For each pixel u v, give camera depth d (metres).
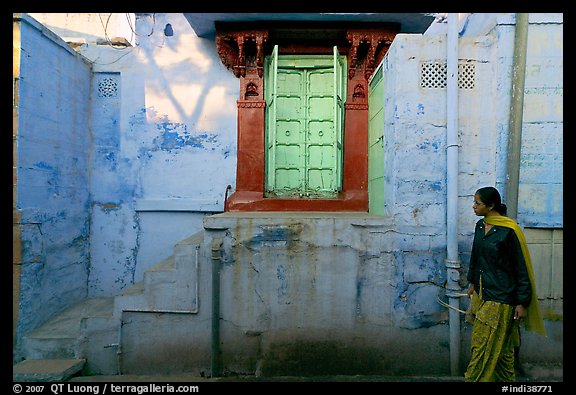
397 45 3.72
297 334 3.67
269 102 5.41
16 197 3.82
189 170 5.39
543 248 3.64
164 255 5.34
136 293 3.77
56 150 4.49
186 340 3.68
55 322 4.21
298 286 3.67
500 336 2.76
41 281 4.16
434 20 5.09
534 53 3.66
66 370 3.48
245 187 5.31
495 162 3.64
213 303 3.60
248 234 3.68
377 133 4.61
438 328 3.64
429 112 3.70
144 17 5.40
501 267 2.77
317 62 5.50
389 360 3.65
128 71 5.39
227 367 3.64
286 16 4.88
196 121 5.41
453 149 3.57
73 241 4.87
